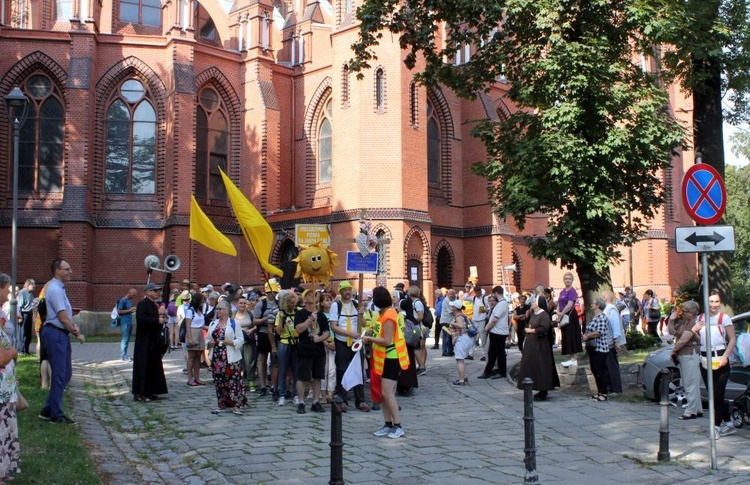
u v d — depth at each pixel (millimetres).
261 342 15422
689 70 18375
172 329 26203
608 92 16406
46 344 10984
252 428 11461
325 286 17016
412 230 33094
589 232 17688
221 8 41750
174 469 9047
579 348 17047
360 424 12062
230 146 38125
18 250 34562
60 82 35656
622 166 17484
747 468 9492
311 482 8281
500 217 18000
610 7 16844
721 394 11500
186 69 35906
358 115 33125
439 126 38438
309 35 38844
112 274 35344
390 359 10945
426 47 18047
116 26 38219
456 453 10008
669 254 46156
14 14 39844
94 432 10914
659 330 31391
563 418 12938
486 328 18109
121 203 36031
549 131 16891
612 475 9070
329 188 37250
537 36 17141
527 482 8281
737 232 49219
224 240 18391
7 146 35031
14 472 7512
